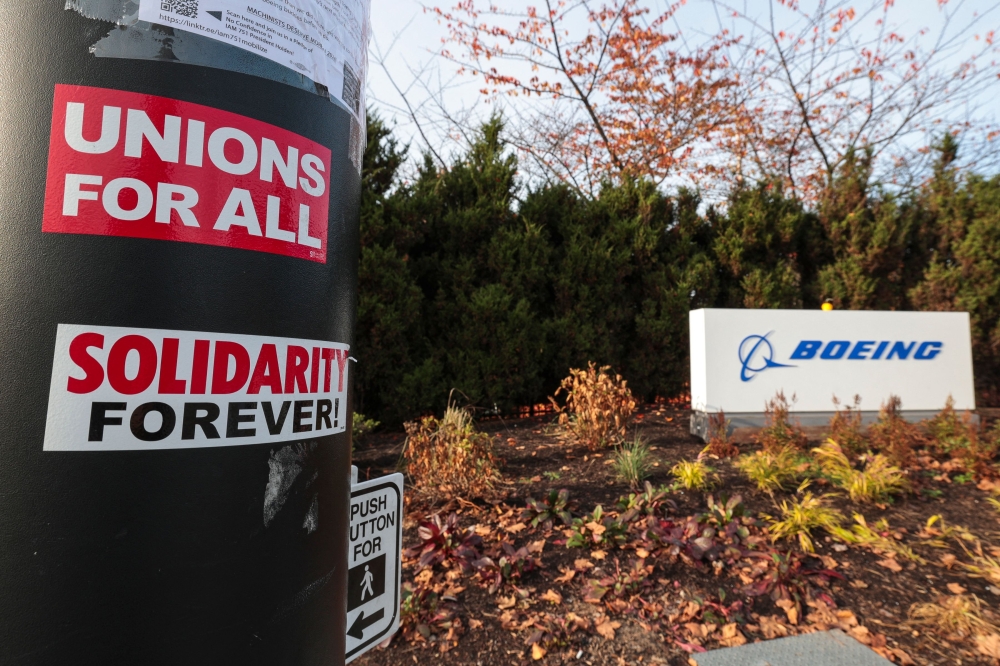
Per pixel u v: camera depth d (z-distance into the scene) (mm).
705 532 3830
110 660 938
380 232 8195
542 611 3367
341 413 1286
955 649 2934
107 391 951
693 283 9617
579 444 6516
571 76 14086
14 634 912
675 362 9578
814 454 5691
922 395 7230
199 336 1014
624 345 9727
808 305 10484
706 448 6078
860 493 4621
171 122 1017
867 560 3783
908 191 11672
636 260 9828
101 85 986
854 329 7141
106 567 940
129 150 989
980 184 9680
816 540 4023
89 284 954
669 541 3822
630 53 13758
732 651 2961
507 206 9305
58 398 931
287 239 1139
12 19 992
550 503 4355
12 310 931
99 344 951
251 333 1074
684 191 10641
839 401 7023
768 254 10406
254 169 1094
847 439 6020
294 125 1163
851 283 10000
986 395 9648
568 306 9258
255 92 1106
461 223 8914
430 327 8773
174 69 1028
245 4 1109
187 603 991
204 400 1016
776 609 3332
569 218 9664
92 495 937
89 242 959
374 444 7152
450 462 4793
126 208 978
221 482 1030
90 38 994
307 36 1206
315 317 1194
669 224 10562
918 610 3227
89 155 972
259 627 1078
